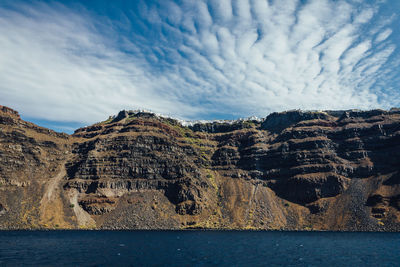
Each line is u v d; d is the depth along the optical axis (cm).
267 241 15925
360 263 9838
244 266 9281
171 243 14788
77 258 10156
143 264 9456
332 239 16700
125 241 15250
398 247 13350
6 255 10200
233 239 16800
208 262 9906
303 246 13888
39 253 10881
